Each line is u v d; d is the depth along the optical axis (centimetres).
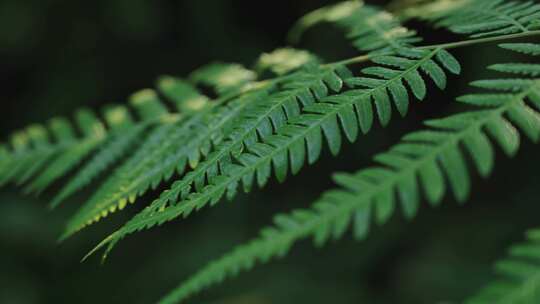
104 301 579
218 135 141
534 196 539
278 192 609
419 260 499
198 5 634
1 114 653
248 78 185
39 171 253
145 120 208
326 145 614
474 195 559
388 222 547
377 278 530
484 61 451
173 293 90
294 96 131
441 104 552
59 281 585
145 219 101
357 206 80
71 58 648
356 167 611
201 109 164
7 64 641
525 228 517
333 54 568
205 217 589
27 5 622
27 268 575
